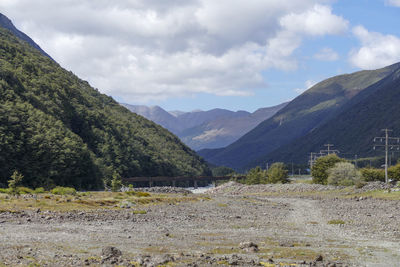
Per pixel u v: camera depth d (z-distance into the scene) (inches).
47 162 6210.6
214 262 930.7
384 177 5575.8
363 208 2908.5
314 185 5629.9
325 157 6284.5
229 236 1437.0
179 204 3038.9
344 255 1103.6
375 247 1249.4
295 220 2140.7
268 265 926.4
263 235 1496.1
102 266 839.1
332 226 1852.9
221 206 3051.2
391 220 2076.8
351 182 5324.8
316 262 981.2
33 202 2245.3
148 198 3184.1
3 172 5703.7
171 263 888.9
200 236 1414.9
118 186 4970.5
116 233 1384.1
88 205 2370.8
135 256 965.8
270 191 5994.1
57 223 1571.1
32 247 1024.2
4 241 1095.0
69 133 7790.4
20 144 6156.5
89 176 7017.7
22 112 7130.9
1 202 2150.6
